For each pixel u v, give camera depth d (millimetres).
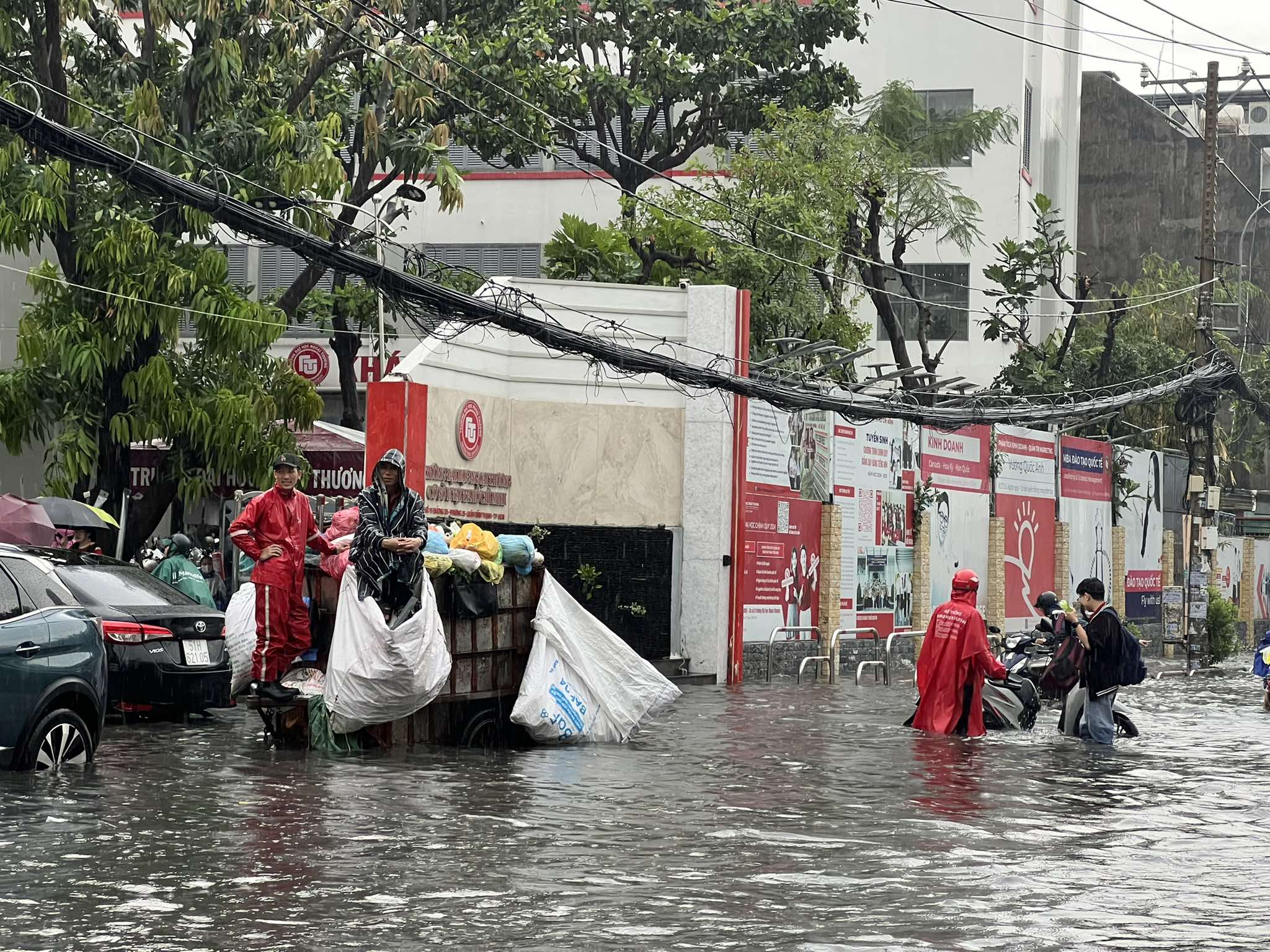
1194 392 37312
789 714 20406
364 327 33312
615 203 41062
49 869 9094
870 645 31328
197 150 24203
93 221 23047
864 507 31109
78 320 22531
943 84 45844
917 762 15477
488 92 32875
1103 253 61625
